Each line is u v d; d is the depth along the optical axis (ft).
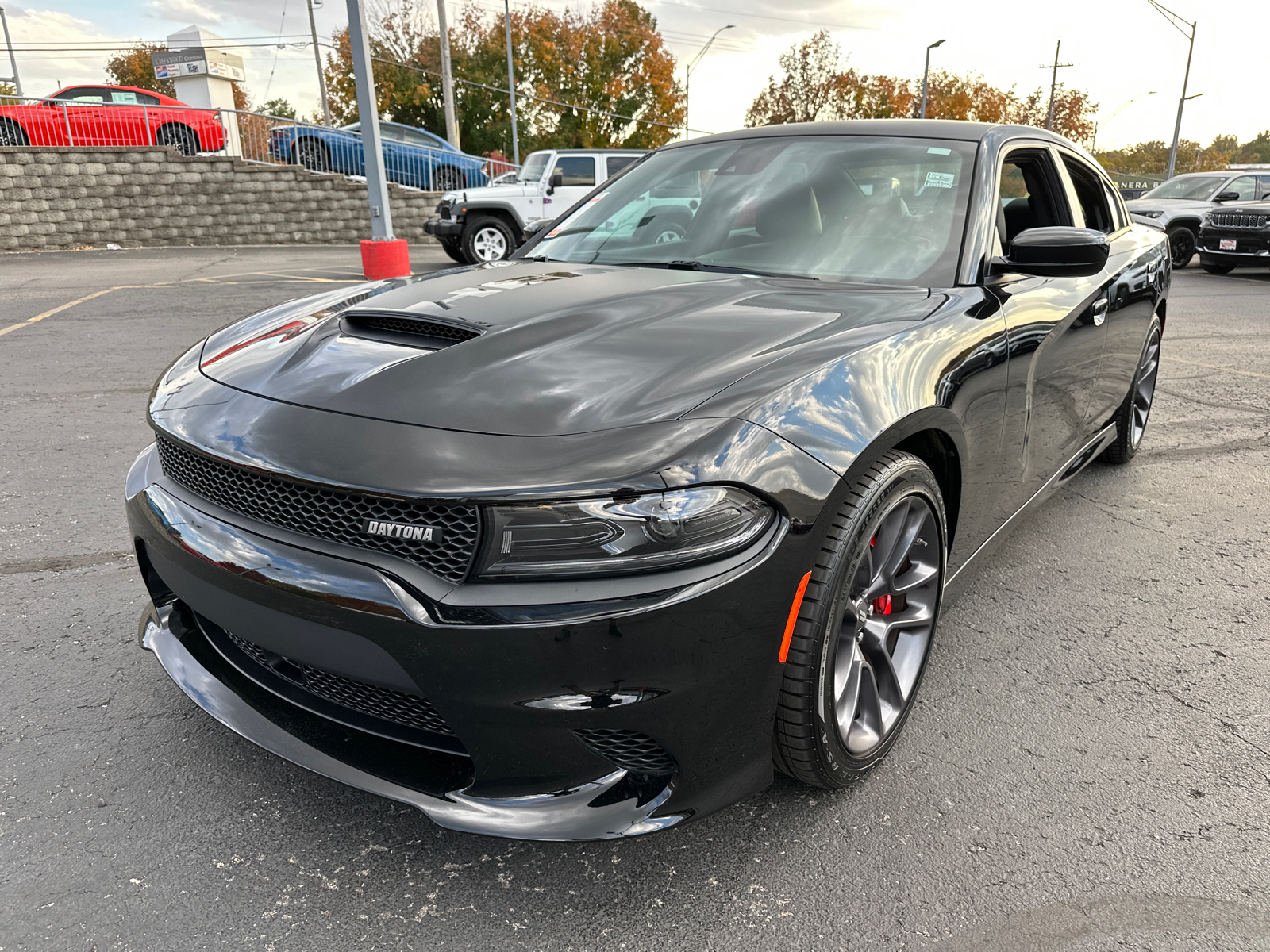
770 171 9.46
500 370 5.69
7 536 10.85
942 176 8.75
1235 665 8.62
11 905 5.36
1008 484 8.52
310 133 56.49
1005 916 5.49
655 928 5.34
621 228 9.62
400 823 6.19
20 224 50.72
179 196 54.44
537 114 160.25
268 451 5.27
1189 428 17.34
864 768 6.50
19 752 6.80
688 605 4.81
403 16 149.18
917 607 7.13
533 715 4.86
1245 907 5.58
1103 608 9.78
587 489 4.69
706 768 5.29
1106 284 10.56
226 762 6.77
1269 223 43.19
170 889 5.54
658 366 5.71
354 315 6.90
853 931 5.35
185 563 5.70
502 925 5.34
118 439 14.75
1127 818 6.40
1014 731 7.47
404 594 4.83
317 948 5.14
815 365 5.81
